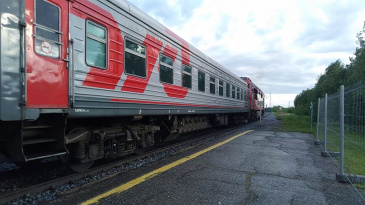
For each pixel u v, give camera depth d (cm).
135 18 601
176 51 811
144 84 632
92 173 521
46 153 401
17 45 342
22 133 363
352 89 485
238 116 1911
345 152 620
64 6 416
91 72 468
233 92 1560
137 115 636
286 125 1925
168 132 889
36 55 368
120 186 444
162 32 723
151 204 369
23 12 350
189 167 574
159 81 705
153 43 676
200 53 1028
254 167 582
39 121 415
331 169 578
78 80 440
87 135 500
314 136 1202
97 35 487
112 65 522
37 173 523
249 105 2156
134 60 596
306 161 654
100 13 491
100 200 381
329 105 812
